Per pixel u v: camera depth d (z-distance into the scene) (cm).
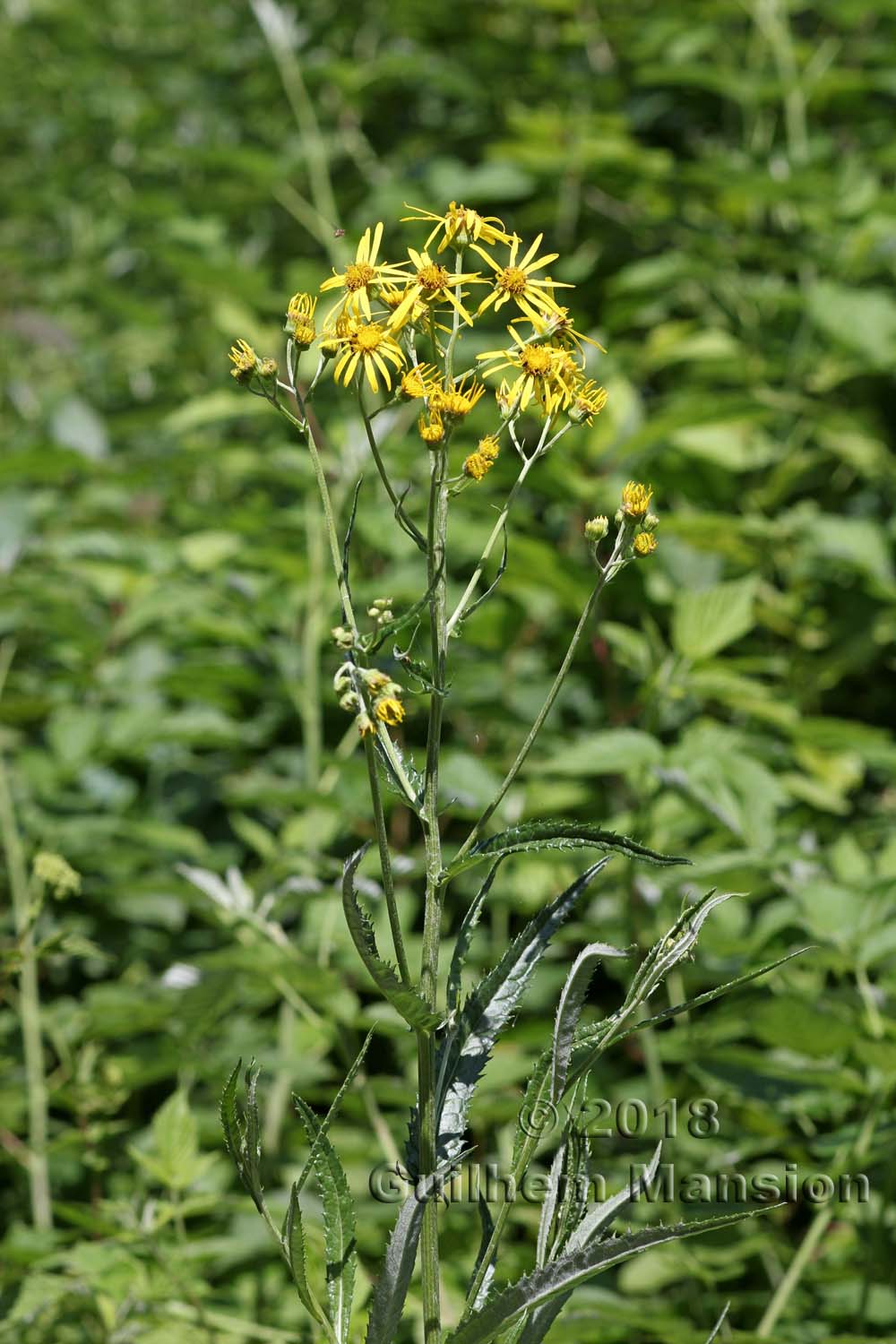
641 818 332
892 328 448
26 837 421
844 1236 315
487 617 400
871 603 440
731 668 376
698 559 431
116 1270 286
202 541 455
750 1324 321
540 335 181
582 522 421
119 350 644
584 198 532
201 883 317
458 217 180
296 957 307
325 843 386
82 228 698
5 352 619
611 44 579
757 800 314
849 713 472
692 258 489
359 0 604
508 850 169
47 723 491
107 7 738
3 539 464
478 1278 180
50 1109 407
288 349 179
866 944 287
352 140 590
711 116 584
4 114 755
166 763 462
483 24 581
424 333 188
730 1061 299
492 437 178
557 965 391
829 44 531
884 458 460
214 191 570
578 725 434
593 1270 164
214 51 683
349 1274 179
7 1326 286
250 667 458
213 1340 281
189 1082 373
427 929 179
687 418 382
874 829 406
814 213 482
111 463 521
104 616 495
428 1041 177
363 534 411
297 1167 343
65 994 423
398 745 190
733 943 306
